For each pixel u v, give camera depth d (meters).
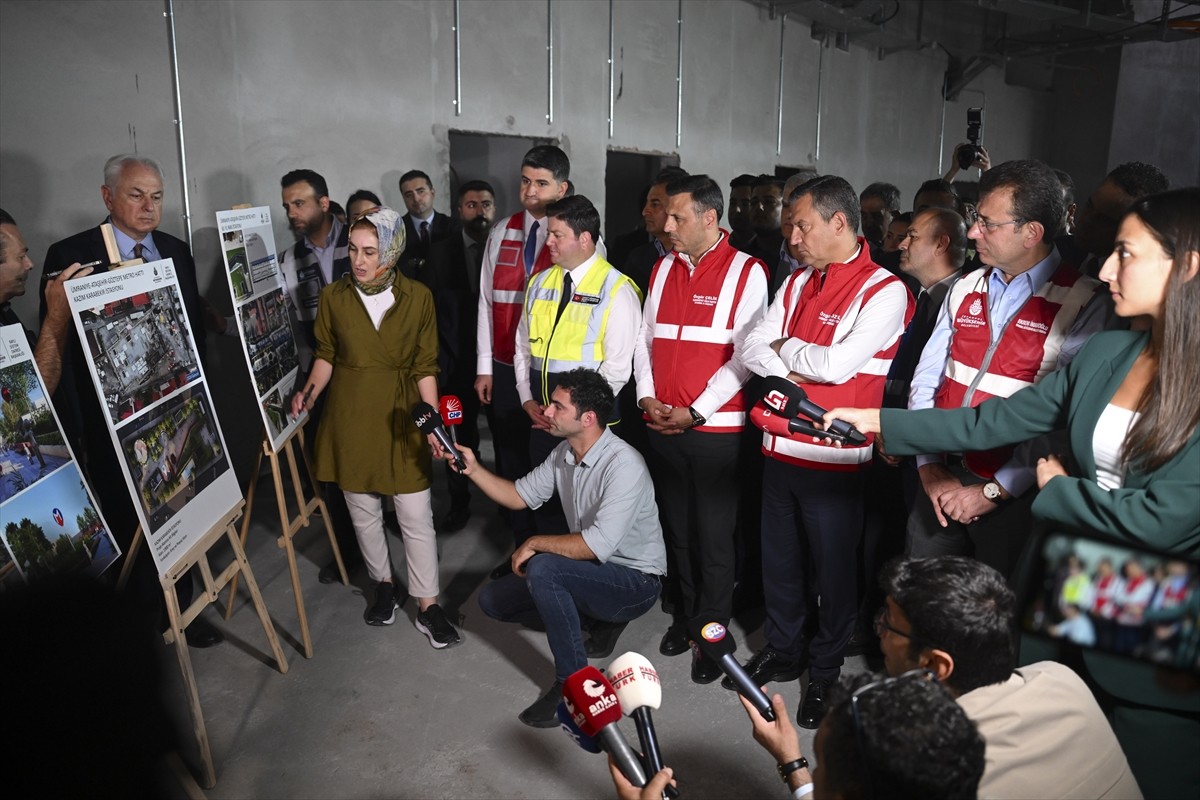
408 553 3.34
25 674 0.80
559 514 3.68
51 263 3.16
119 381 2.33
